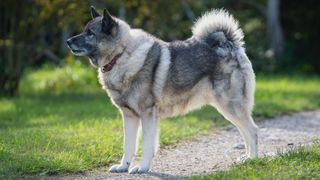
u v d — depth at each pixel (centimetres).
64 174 762
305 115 1381
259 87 1900
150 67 780
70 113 1320
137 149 860
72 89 1941
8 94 1730
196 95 830
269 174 694
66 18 1688
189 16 2319
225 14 843
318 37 2884
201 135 1079
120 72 777
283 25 2927
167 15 1981
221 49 827
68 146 893
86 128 1063
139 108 783
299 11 2828
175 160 865
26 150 860
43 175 749
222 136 1073
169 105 816
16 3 1703
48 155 823
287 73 2577
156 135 790
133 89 779
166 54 795
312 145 879
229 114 835
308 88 1956
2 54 1730
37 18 1716
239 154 908
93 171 787
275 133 1105
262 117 1310
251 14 2817
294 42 2914
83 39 787
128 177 746
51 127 1073
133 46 777
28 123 1202
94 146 893
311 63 2867
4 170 747
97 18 800
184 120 1205
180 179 722
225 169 764
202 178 688
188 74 809
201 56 818
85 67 2064
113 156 873
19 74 1747
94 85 1992
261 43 2662
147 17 1950
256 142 843
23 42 1742
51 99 1650
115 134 996
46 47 2048
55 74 2081
